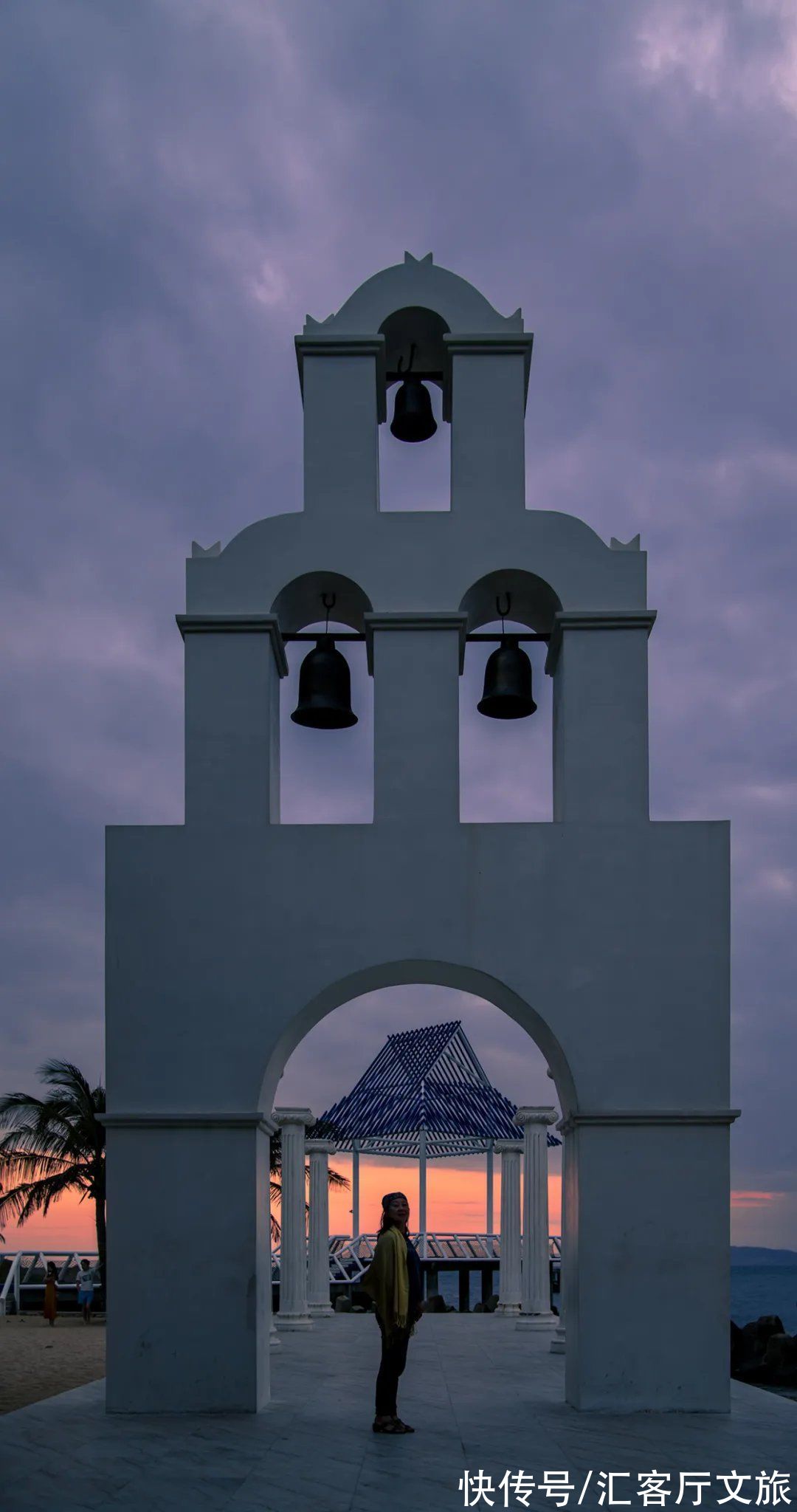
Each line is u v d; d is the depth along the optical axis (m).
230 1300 10.25
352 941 10.82
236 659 11.34
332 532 11.55
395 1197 9.73
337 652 11.99
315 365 11.95
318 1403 10.68
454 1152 24.56
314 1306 20.45
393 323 12.31
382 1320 9.39
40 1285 27.75
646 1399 10.11
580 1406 10.12
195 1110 10.52
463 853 10.96
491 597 12.05
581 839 10.98
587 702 11.22
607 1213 10.38
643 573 11.45
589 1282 10.28
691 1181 10.43
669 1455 8.51
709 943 10.81
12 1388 14.52
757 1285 152.88
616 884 10.90
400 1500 7.29
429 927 10.84
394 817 11.02
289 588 11.57
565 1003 10.71
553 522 11.57
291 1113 18.30
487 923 10.84
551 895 10.88
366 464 11.72
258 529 11.58
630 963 10.77
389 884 10.91
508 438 11.77
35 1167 28.05
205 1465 8.19
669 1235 10.35
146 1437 9.11
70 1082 28.06
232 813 11.05
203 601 11.46
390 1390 9.31
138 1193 10.40
